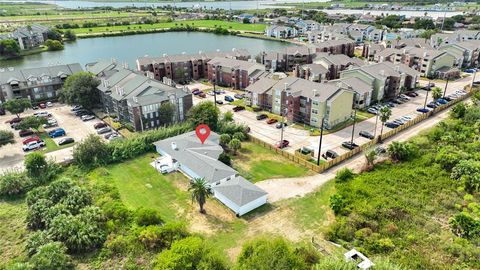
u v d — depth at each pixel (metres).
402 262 44.41
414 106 107.19
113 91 96.88
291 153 77.12
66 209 53.59
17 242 49.97
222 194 58.38
